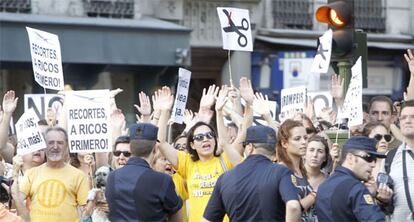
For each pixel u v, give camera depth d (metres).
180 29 31.12
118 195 12.97
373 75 36.09
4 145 15.51
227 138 14.85
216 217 12.78
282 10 34.47
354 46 16.80
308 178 14.00
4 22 28.95
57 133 14.36
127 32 30.47
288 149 13.45
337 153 14.17
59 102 18.67
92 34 30.08
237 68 33.75
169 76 31.81
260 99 15.73
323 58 16.91
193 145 14.41
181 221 13.25
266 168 12.38
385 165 13.30
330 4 16.75
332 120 18.45
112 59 30.31
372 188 13.20
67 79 30.59
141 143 13.03
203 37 33.41
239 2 33.81
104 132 15.79
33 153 15.36
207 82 34.25
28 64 29.67
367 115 17.52
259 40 34.06
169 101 14.98
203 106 16.47
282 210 12.36
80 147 15.84
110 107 16.55
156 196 12.91
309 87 31.02
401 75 36.53
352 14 16.78
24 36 29.20
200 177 14.33
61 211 14.32
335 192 12.01
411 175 13.04
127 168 13.05
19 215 14.02
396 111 16.91
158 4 32.50
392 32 36.44
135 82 32.03
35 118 14.88
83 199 14.41
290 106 18.11
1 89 30.41
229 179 12.51
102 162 16.19
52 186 14.34
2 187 13.98
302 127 13.47
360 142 12.15
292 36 34.34
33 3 30.38
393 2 36.44
